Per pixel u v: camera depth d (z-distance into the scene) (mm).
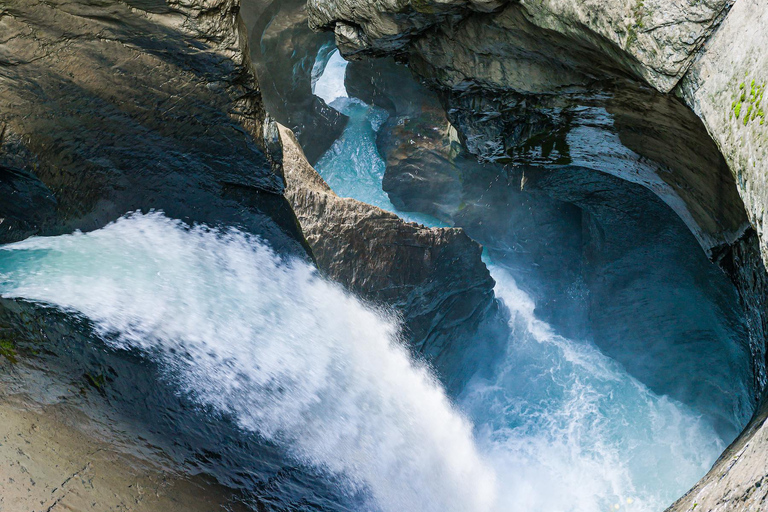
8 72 4613
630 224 11492
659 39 4250
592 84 5906
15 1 4391
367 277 10547
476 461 10234
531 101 6781
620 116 6312
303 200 10078
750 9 3795
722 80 3939
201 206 6223
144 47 4977
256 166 6234
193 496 4461
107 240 5594
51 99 4828
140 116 5293
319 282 7664
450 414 10414
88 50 4801
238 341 5926
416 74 7695
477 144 8125
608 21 4559
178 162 5797
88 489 4031
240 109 5730
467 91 7195
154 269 5691
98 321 4988
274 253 6965
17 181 5020
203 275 6051
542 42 5633
